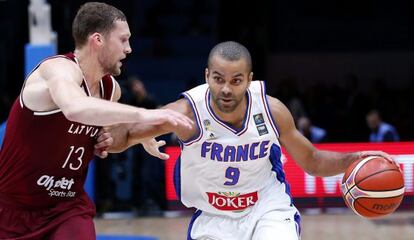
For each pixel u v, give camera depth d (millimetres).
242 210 10875
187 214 22469
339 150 20953
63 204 10086
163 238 19359
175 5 34906
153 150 11094
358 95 28328
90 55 9680
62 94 8555
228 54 9695
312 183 21766
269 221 10516
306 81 33281
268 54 33375
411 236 19250
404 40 33625
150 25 33812
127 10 34375
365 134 28000
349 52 33375
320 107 28703
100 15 9586
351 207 10844
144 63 33125
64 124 9508
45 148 9633
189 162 10625
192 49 33625
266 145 10516
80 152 9922
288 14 33938
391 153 21062
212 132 10359
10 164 9805
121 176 22531
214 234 10883
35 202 9938
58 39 29453
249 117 10398
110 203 22703
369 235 19469
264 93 10492
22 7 31688
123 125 10672
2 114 27609
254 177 10719
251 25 32750
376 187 10484
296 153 10938
